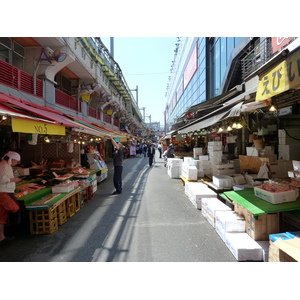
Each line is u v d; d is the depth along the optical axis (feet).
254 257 10.33
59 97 35.37
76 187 19.15
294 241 8.42
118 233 14.01
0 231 12.79
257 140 21.61
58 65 31.14
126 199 22.98
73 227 15.17
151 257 10.86
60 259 10.73
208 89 64.28
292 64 8.01
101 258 10.80
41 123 12.66
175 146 71.77
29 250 11.75
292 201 11.98
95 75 45.55
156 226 15.16
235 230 12.37
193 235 13.57
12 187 13.02
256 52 29.48
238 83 45.80
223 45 51.01
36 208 13.76
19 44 28.66
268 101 13.71
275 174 18.31
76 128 18.60
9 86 22.85
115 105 72.43
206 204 16.37
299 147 19.02
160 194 25.20
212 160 25.44
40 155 28.22
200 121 24.36
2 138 25.18
